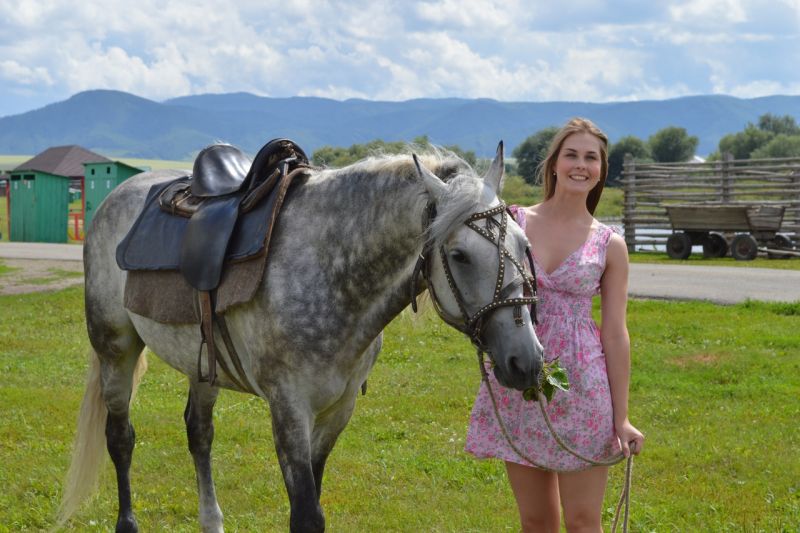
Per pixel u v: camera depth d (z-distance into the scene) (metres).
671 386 8.16
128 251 4.42
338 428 3.94
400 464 5.91
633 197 23.88
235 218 3.87
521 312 3.00
